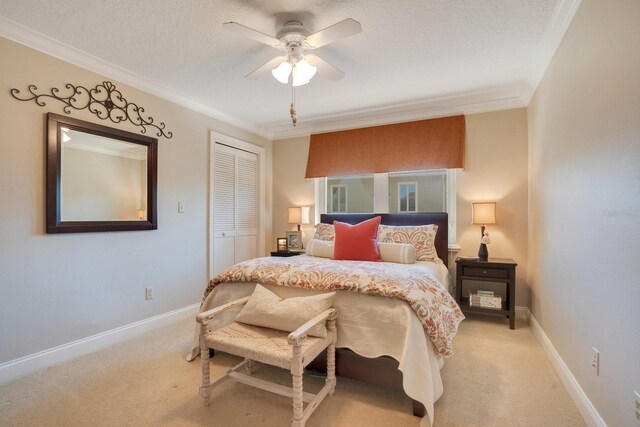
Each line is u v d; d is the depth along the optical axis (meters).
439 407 1.70
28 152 2.12
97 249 2.53
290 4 1.85
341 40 2.24
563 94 2.00
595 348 1.49
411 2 1.83
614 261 1.31
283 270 2.15
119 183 2.68
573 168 1.80
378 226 3.05
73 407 1.70
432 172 3.73
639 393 1.12
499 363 2.20
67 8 1.86
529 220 3.13
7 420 1.59
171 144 3.15
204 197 3.55
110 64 2.55
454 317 2.01
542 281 2.55
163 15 1.94
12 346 2.04
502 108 3.32
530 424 1.55
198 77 2.83
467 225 3.45
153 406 1.71
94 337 2.49
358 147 4.05
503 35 2.17
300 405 1.45
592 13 1.55
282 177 4.63
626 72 1.22
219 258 3.75
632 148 1.18
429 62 2.57
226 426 1.55
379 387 1.90
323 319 1.70
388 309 1.74
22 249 2.10
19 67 2.08
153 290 2.97
